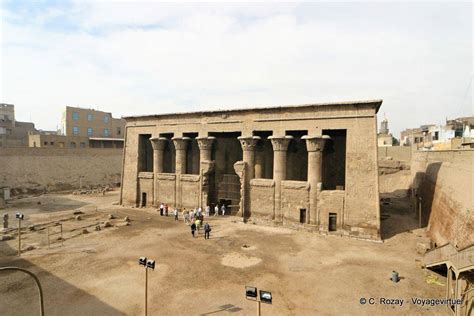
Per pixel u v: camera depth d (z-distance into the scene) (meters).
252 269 18.39
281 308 13.86
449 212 20.72
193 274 17.58
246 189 30.86
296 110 28.38
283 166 29.30
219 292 15.41
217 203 34.84
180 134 35.25
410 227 27.70
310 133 27.75
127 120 39.25
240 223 29.83
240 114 31.39
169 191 36.03
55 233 25.59
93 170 54.03
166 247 22.31
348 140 26.11
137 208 37.12
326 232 26.58
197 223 26.89
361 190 25.41
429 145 56.38
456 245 17.42
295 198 28.34
